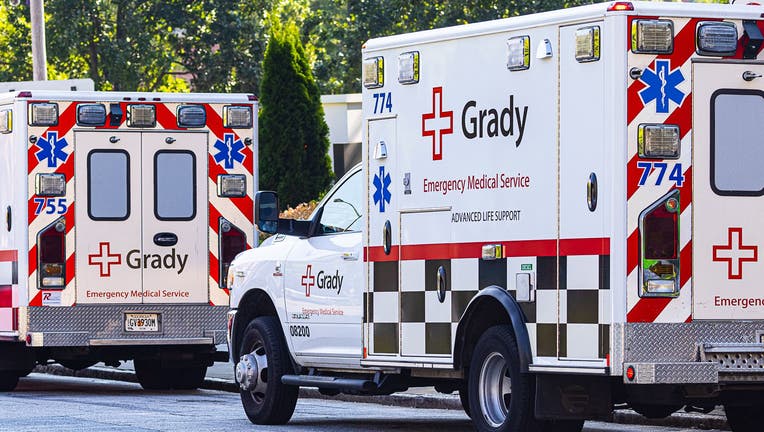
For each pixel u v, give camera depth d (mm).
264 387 14609
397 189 12695
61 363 20000
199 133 18812
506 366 11609
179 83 58594
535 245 11219
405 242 12602
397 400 17438
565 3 48938
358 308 13258
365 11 51719
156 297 18609
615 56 10570
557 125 11047
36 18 30094
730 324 10805
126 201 18516
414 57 12469
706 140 10789
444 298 12156
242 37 56062
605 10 10656
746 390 11461
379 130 12898
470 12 50094
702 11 10781
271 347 14445
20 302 18125
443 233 12180
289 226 14188
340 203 14016
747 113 10891
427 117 12375
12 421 14844
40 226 18188
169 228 18688
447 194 12148
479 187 11805
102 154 18453
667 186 10664
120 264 18469
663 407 11969
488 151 11719
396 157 12711
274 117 32938
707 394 10766
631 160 10578
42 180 18188
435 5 50781
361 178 13836
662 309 10609
